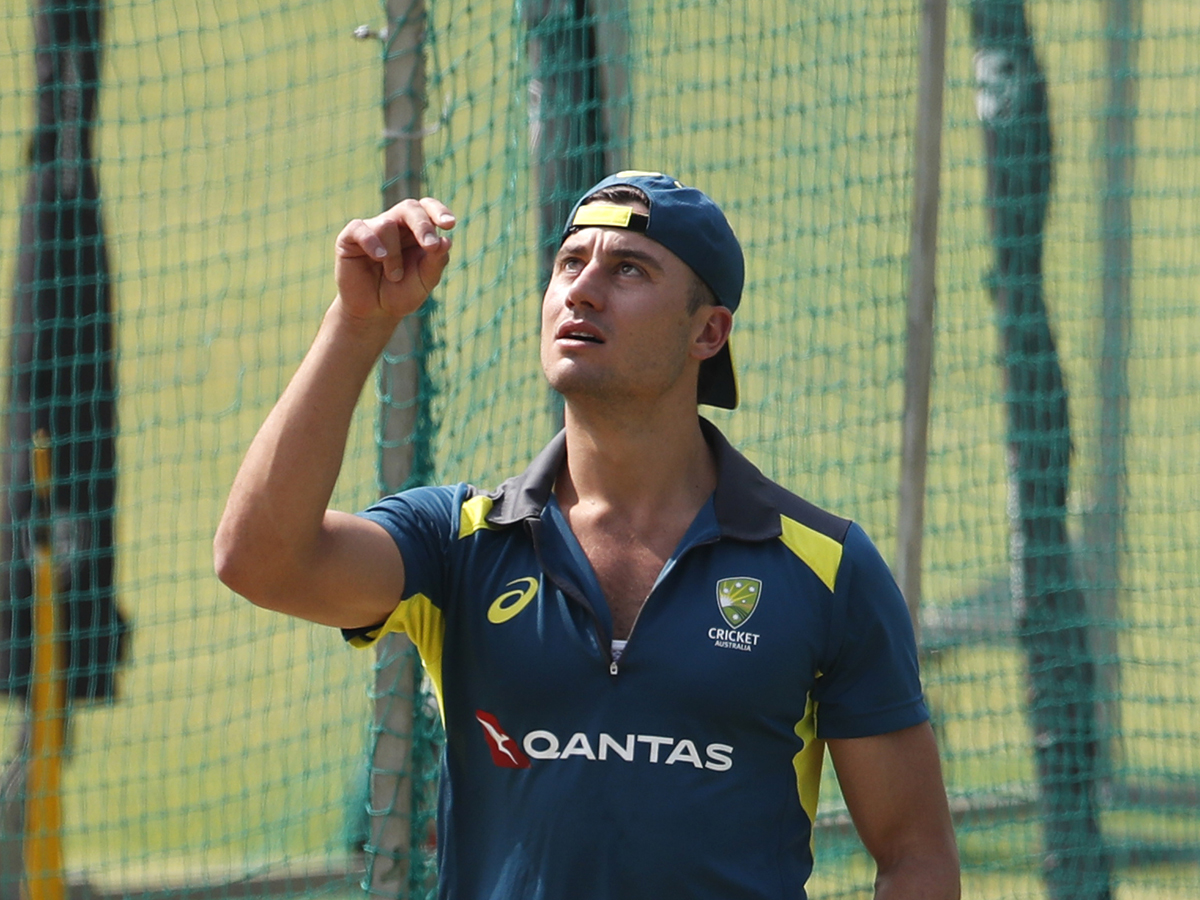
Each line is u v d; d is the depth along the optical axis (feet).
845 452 55.88
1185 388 64.85
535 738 23.94
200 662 87.71
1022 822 53.26
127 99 126.82
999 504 60.80
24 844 46.44
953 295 58.49
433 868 38.70
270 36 111.45
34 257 51.83
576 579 24.39
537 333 45.16
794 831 24.71
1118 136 60.23
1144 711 60.64
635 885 23.32
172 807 68.54
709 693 23.65
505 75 47.14
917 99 42.55
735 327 52.54
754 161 51.11
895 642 25.14
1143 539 62.08
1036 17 60.75
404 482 37.86
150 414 112.88
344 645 64.13
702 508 25.32
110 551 49.16
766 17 55.62
